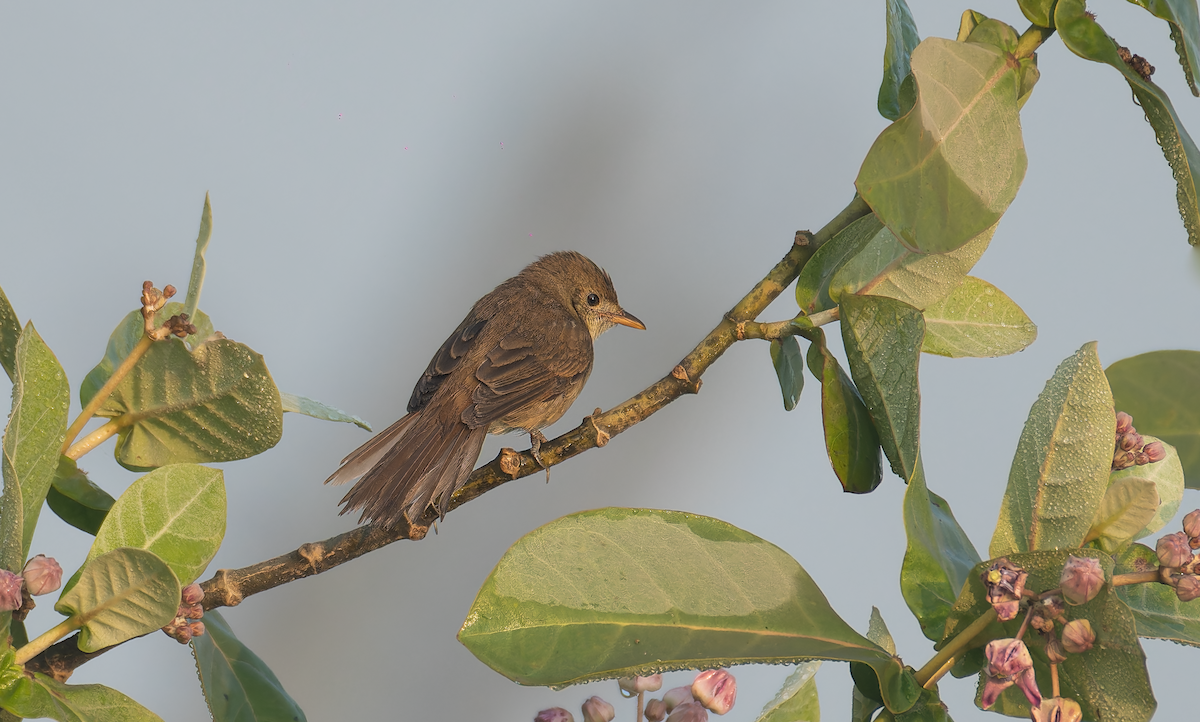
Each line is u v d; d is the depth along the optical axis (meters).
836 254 6.63
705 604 5.21
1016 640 4.71
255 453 6.36
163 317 6.69
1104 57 5.77
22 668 5.14
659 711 6.38
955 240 5.33
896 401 6.01
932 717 5.01
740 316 6.69
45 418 5.42
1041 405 5.51
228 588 6.16
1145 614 5.42
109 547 5.41
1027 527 5.44
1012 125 5.56
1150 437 5.89
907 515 5.35
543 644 5.02
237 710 6.43
